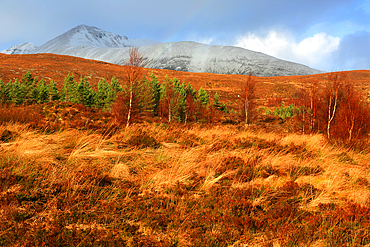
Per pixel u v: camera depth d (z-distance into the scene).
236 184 4.71
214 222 3.27
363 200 4.07
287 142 8.70
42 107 14.54
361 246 2.85
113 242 2.65
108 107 38.97
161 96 40.31
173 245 2.76
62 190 3.73
